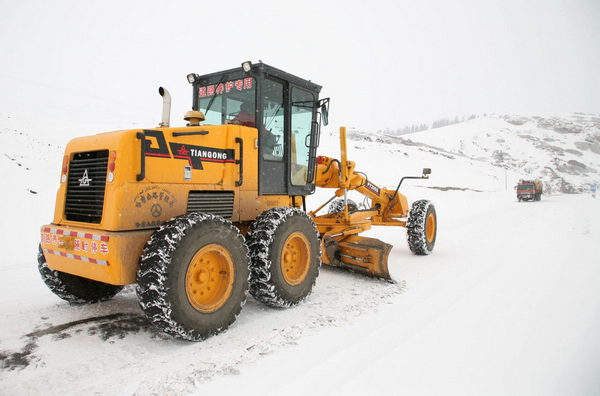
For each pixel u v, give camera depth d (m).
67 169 3.48
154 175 3.15
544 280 4.83
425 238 6.34
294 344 3.01
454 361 2.74
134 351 2.87
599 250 6.79
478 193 29.06
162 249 2.79
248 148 3.93
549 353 2.86
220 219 3.24
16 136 15.65
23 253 6.00
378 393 2.33
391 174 32.06
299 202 4.98
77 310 3.70
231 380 2.47
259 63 3.90
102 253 2.86
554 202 23.08
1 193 9.42
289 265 3.94
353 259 5.03
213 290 3.24
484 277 5.01
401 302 4.03
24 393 2.31
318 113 4.93
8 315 3.54
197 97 4.70
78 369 2.60
